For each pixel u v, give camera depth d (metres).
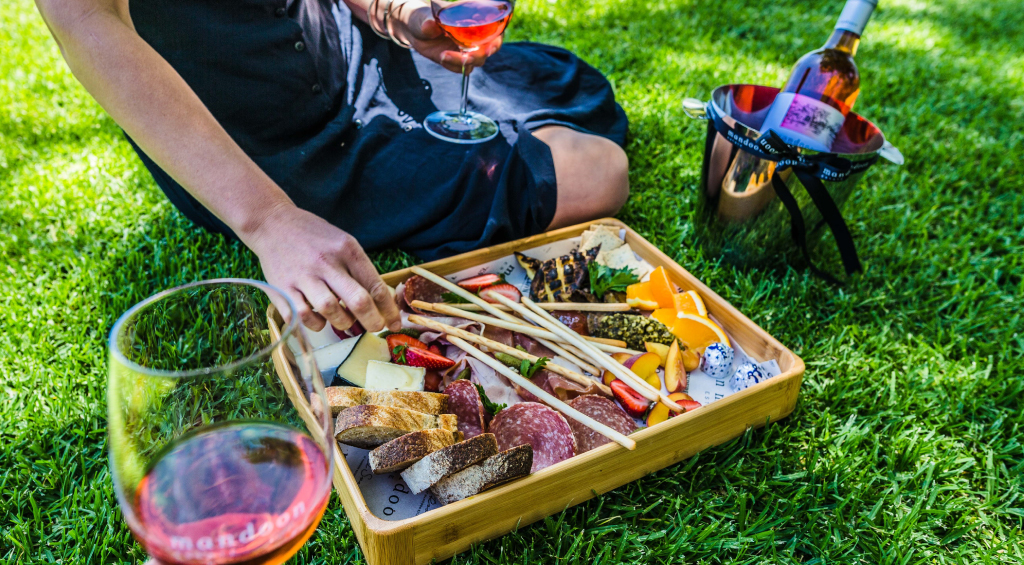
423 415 1.13
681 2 3.86
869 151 1.68
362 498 1.01
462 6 1.74
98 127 2.41
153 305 0.72
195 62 1.56
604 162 1.83
